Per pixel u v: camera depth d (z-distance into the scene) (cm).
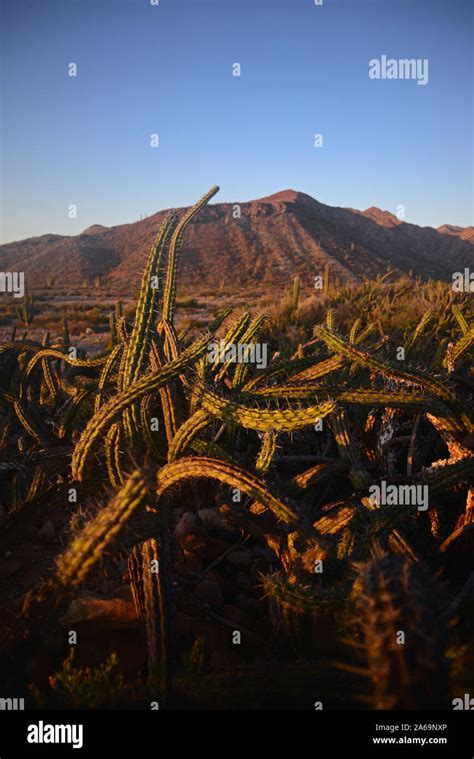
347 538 220
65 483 273
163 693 178
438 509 272
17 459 361
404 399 252
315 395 260
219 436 307
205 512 311
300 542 229
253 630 238
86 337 1847
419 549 264
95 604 233
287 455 357
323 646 213
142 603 229
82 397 370
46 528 315
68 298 5888
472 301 640
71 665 217
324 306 1289
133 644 227
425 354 498
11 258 18612
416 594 124
